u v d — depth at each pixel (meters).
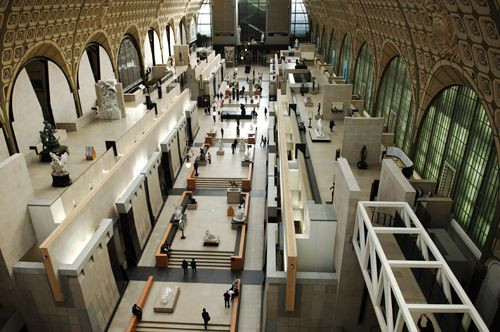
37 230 17.45
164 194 29.98
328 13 47.00
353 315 15.36
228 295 19.72
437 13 14.89
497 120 13.13
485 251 13.34
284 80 42.38
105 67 34.12
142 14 40.28
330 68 44.41
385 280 10.26
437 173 18.80
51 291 16.39
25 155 21.83
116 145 24.45
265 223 26.44
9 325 16.30
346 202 13.63
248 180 30.75
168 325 18.95
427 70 19.12
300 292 15.09
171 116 33.84
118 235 21.44
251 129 42.97
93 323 17.50
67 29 24.97
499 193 12.98
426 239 11.26
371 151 20.66
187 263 22.70
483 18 11.91
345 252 14.18
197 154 37.03
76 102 28.97
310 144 23.48
